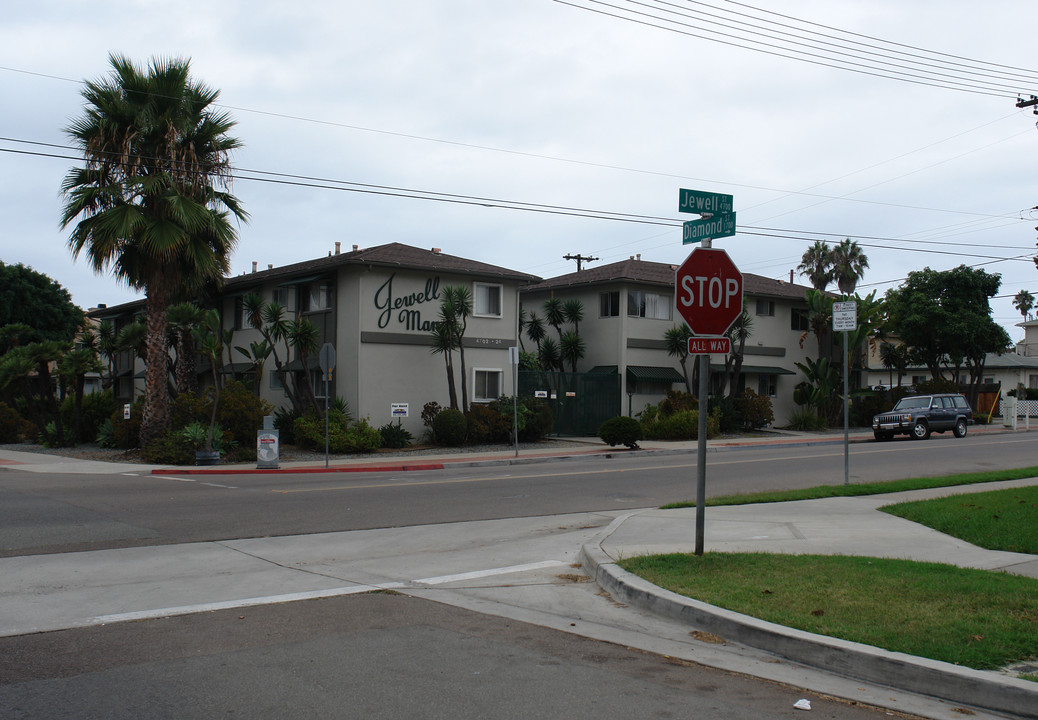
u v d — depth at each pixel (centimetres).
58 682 532
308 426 2491
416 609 734
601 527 1214
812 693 525
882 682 539
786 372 3950
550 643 629
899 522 1162
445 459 2297
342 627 670
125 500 1427
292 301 3091
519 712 485
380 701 500
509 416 2784
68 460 2273
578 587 823
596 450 2659
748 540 1016
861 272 5484
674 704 502
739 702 507
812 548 948
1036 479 1659
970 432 3625
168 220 2138
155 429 2259
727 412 3459
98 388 4834
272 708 488
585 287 3653
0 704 492
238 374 3347
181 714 478
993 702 494
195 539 1076
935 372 4322
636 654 602
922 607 651
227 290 3406
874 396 4097
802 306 4144
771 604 673
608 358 3538
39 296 4772
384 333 2734
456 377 2892
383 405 2725
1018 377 5394
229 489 1606
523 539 1112
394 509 1364
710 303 819
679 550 934
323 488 1634
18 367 2670
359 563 947
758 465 2148
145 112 2119
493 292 2998
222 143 2261
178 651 601
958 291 4184
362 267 2697
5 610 718
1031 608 643
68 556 958
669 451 2689
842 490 1477
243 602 755
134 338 2948
